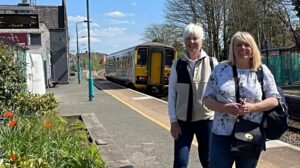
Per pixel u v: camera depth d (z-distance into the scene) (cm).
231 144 399
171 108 492
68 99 2220
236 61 417
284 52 3403
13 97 891
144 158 782
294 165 716
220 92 411
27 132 587
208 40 5156
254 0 5022
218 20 5072
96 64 11006
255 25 5066
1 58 885
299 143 1071
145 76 2897
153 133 1059
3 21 2511
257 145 394
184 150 488
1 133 555
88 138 833
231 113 398
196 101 488
